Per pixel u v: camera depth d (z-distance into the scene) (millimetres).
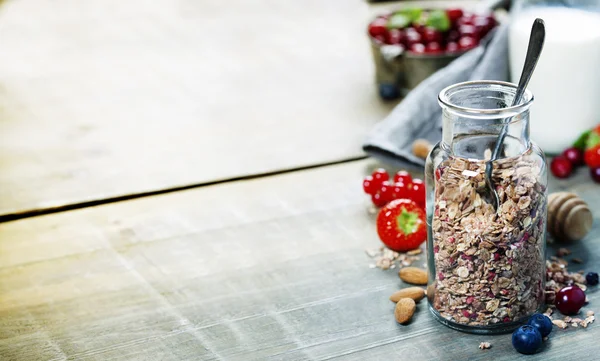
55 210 1176
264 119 1335
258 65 1524
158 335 1000
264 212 1146
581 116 1184
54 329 1013
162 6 1962
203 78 1485
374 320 997
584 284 1021
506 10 1488
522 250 958
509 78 1239
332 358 963
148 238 1119
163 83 1476
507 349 960
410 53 1313
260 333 994
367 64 1483
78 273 1076
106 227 1142
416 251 1069
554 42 1160
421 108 1227
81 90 1466
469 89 962
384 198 1127
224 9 1898
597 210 1109
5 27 1864
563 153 1185
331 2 1872
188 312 1021
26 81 1525
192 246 1103
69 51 1683
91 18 1903
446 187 961
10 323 1021
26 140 1324
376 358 960
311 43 1620
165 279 1062
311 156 1239
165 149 1281
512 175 953
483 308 968
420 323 991
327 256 1075
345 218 1127
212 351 980
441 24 1355
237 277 1058
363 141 1258
